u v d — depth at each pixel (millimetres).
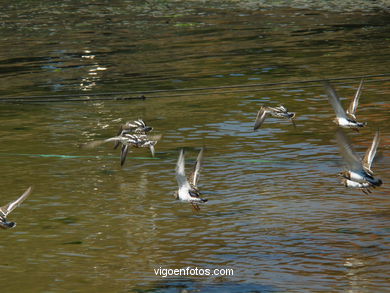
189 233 14492
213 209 15836
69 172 18844
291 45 37094
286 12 48031
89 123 23875
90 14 49094
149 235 14453
